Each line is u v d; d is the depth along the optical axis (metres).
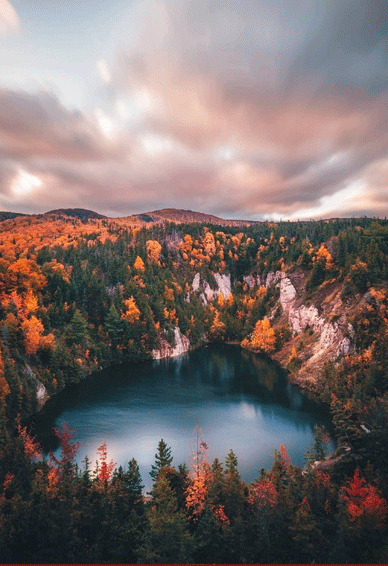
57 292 136.38
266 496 43.44
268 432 80.94
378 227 173.38
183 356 161.38
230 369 138.88
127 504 45.28
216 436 79.06
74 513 40.56
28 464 53.81
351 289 125.38
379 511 39.84
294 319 154.38
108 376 126.00
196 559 38.03
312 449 68.50
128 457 69.56
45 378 102.19
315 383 108.81
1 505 40.78
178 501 48.28
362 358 97.00
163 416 90.75
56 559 36.41
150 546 36.28
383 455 54.41
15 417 81.19
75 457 69.06
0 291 118.38
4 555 35.59
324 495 46.28
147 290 179.62
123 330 148.75
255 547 38.62
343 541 37.75
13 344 98.75
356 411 72.06
